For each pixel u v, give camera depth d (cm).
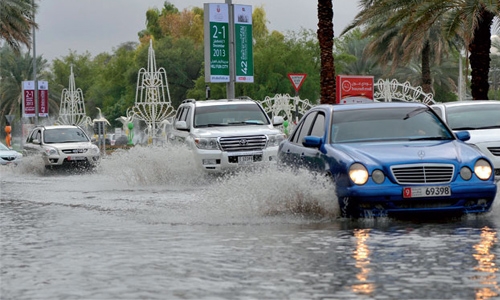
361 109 2380
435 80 14300
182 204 2759
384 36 9900
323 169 2214
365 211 2081
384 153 2120
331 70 5950
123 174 4012
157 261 1542
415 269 1397
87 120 14375
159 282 1327
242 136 3950
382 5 5594
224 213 2300
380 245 1681
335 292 1218
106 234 1975
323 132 2328
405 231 1884
